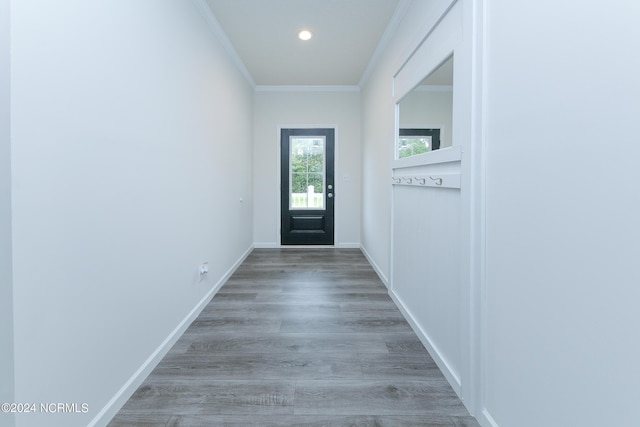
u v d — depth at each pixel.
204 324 2.43
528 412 1.13
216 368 1.86
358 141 5.16
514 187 1.20
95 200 1.34
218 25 2.97
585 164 0.89
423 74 2.20
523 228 1.15
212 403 1.56
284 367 1.88
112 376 1.47
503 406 1.28
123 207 1.54
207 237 2.81
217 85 3.07
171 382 1.72
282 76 4.59
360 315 2.60
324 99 5.12
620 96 0.79
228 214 3.53
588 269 0.88
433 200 1.98
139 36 1.67
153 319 1.85
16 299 0.99
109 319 1.44
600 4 0.84
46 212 1.10
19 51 0.99
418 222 2.26
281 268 4.02
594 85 0.86
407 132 2.60
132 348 1.64
